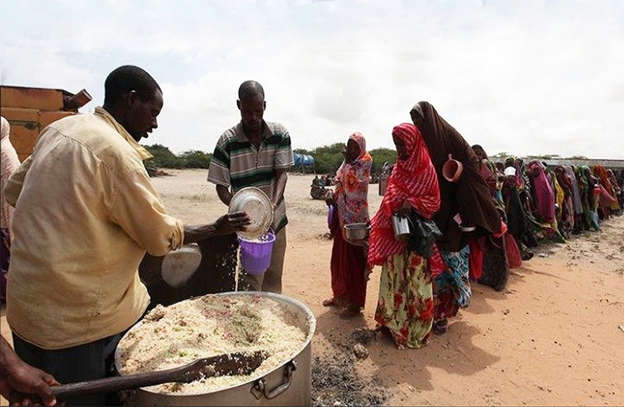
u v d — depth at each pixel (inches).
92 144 82.8
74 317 85.8
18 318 84.9
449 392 136.7
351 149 185.2
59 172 81.2
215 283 154.9
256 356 97.9
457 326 186.7
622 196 606.9
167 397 82.1
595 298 226.7
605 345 171.6
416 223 152.6
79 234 82.4
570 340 175.2
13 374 71.7
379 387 139.2
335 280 193.2
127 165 84.1
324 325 184.5
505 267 233.1
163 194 684.7
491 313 202.1
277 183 169.8
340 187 188.9
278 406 91.3
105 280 88.5
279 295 128.5
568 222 401.4
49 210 80.7
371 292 227.0
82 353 89.4
